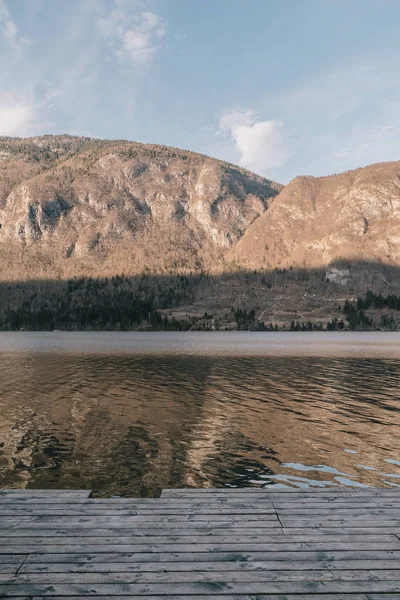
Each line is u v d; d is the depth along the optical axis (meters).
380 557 7.38
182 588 6.45
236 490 10.92
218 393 36.69
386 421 26.81
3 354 80.12
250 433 24.06
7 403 32.25
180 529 8.52
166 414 28.67
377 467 18.69
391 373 51.16
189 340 141.50
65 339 149.88
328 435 23.66
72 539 8.05
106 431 24.42
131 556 7.41
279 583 6.58
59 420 26.94
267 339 148.75
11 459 19.70
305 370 54.28
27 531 8.40
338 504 9.92
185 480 17.23
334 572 6.89
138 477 17.56
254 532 8.38
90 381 43.88
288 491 10.85
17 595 6.25
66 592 6.32
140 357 73.19
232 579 6.70
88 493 10.61
